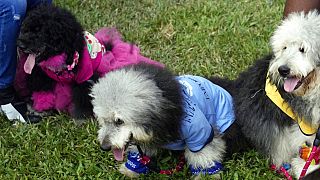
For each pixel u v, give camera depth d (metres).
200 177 3.63
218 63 4.86
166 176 3.74
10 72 4.23
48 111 4.44
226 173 3.72
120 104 3.08
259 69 3.65
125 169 3.75
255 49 4.93
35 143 4.06
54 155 3.91
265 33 5.23
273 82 3.47
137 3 5.82
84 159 3.90
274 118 3.55
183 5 5.76
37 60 4.17
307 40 3.28
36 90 4.36
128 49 4.52
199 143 3.47
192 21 5.47
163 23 5.50
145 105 3.10
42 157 3.94
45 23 4.09
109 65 4.29
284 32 3.40
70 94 4.30
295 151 3.68
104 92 3.14
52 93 4.37
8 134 4.19
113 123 3.20
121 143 3.17
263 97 3.58
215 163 3.65
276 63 3.40
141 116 3.10
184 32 5.35
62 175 3.78
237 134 3.75
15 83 4.36
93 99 3.35
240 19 5.41
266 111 3.58
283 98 3.46
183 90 3.44
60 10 4.23
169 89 3.25
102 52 4.34
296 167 3.70
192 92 3.51
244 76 3.85
